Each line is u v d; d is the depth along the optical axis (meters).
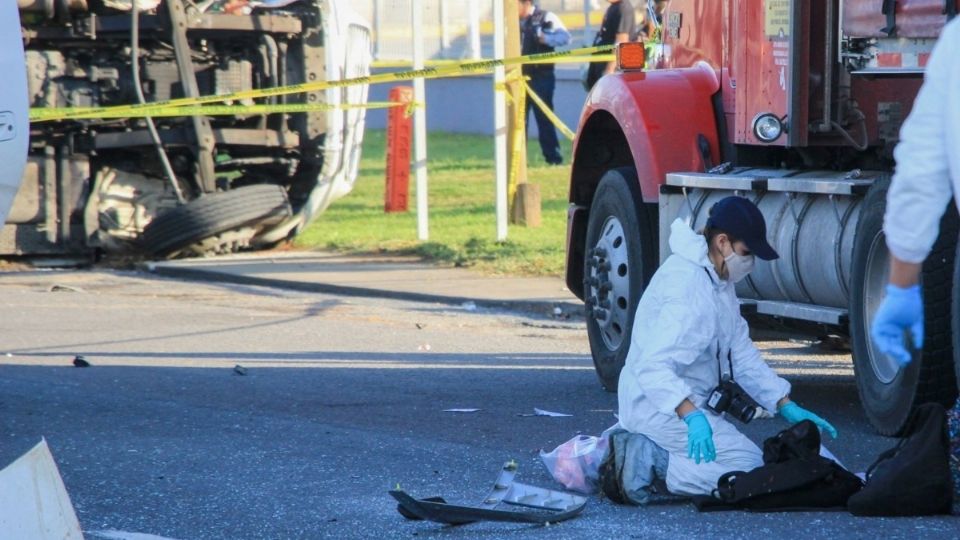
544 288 47.84
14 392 31.83
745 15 29.02
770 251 20.81
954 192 12.89
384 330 42.03
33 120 52.62
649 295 21.27
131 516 21.44
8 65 25.06
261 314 45.03
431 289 48.22
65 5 54.75
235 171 60.97
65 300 47.91
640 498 21.19
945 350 24.33
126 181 57.78
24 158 25.34
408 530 20.34
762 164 30.53
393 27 114.56
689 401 20.33
